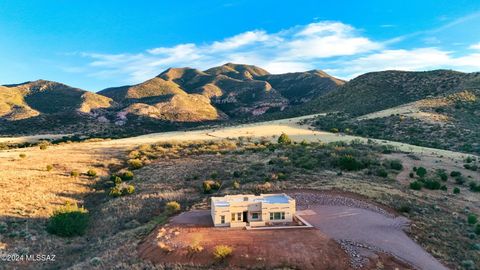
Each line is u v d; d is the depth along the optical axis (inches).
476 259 1309.1
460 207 1857.8
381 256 1211.9
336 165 2522.1
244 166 2573.8
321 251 1213.1
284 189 1956.2
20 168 2662.4
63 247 1507.1
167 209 1759.4
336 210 1630.2
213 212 1502.2
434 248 1336.1
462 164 2751.0
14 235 1521.9
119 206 1932.8
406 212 1663.4
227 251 1179.3
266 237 1314.0
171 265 1155.3
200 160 2888.8
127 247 1348.4
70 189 2250.2
